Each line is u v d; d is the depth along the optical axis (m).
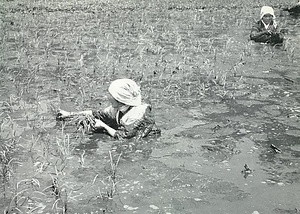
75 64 9.84
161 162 5.29
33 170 5.04
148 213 4.25
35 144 5.70
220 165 5.23
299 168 5.16
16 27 14.87
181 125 6.43
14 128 6.20
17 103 7.23
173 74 9.10
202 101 7.46
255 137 6.03
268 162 5.31
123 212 4.26
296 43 12.46
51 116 6.69
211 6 22.17
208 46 11.96
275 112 6.96
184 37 13.33
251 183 4.82
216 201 4.47
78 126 6.22
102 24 15.69
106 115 6.37
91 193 4.59
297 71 9.43
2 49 11.28
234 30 14.71
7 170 4.94
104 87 8.16
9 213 4.20
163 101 7.42
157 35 13.51
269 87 8.25
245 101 7.47
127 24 15.69
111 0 24.45
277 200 4.49
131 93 6.03
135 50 11.30
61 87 8.12
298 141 5.91
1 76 8.80
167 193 4.62
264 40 12.51
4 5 21.11
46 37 13.00
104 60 10.19
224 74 9.09
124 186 4.74
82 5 21.77
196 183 4.82
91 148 5.64
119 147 5.68
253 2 24.12
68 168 5.11
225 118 6.71
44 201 4.43
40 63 9.91
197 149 5.66
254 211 4.29
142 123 5.99
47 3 22.38
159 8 21.11
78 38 12.72
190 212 4.27
